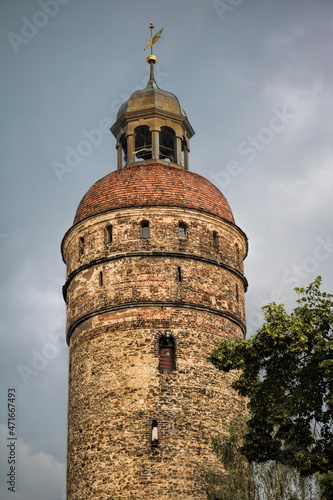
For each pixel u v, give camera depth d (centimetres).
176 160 5153
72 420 4522
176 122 5222
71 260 4866
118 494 4181
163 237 4666
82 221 4819
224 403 4447
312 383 3494
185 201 4778
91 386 4462
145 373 4388
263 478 3766
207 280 4666
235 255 4878
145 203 4728
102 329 4544
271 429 3609
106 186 4906
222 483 4081
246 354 3628
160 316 4503
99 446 4309
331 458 3459
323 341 3519
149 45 5528
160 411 4316
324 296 3656
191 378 4412
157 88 5375
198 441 4294
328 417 3525
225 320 4653
